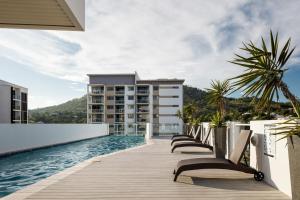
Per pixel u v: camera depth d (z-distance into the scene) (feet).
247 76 12.66
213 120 28.04
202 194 13.78
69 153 49.11
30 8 15.12
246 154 19.94
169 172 19.66
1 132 41.70
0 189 21.66
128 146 64.69
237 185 15.55
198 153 31.63
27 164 35.37
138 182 16.44
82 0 17.85
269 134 15.65
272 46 12.72
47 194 13.83
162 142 49.96
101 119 180.55
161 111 189.57
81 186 15.46
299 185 10.03
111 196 13.47
